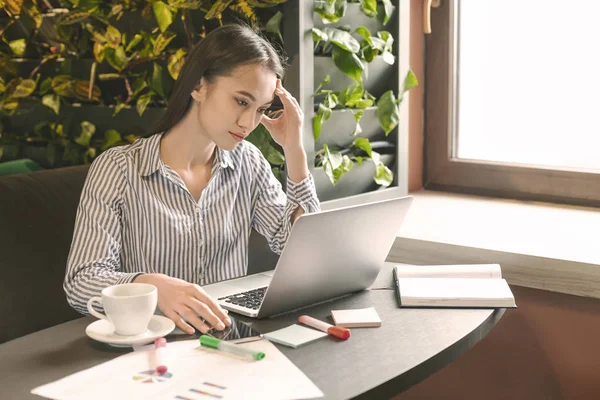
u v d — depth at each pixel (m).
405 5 2.29
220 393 1.02
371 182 2.33
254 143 2.07
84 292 1.39
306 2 2.00
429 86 2.58
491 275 1.53
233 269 1.74
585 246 1.90
